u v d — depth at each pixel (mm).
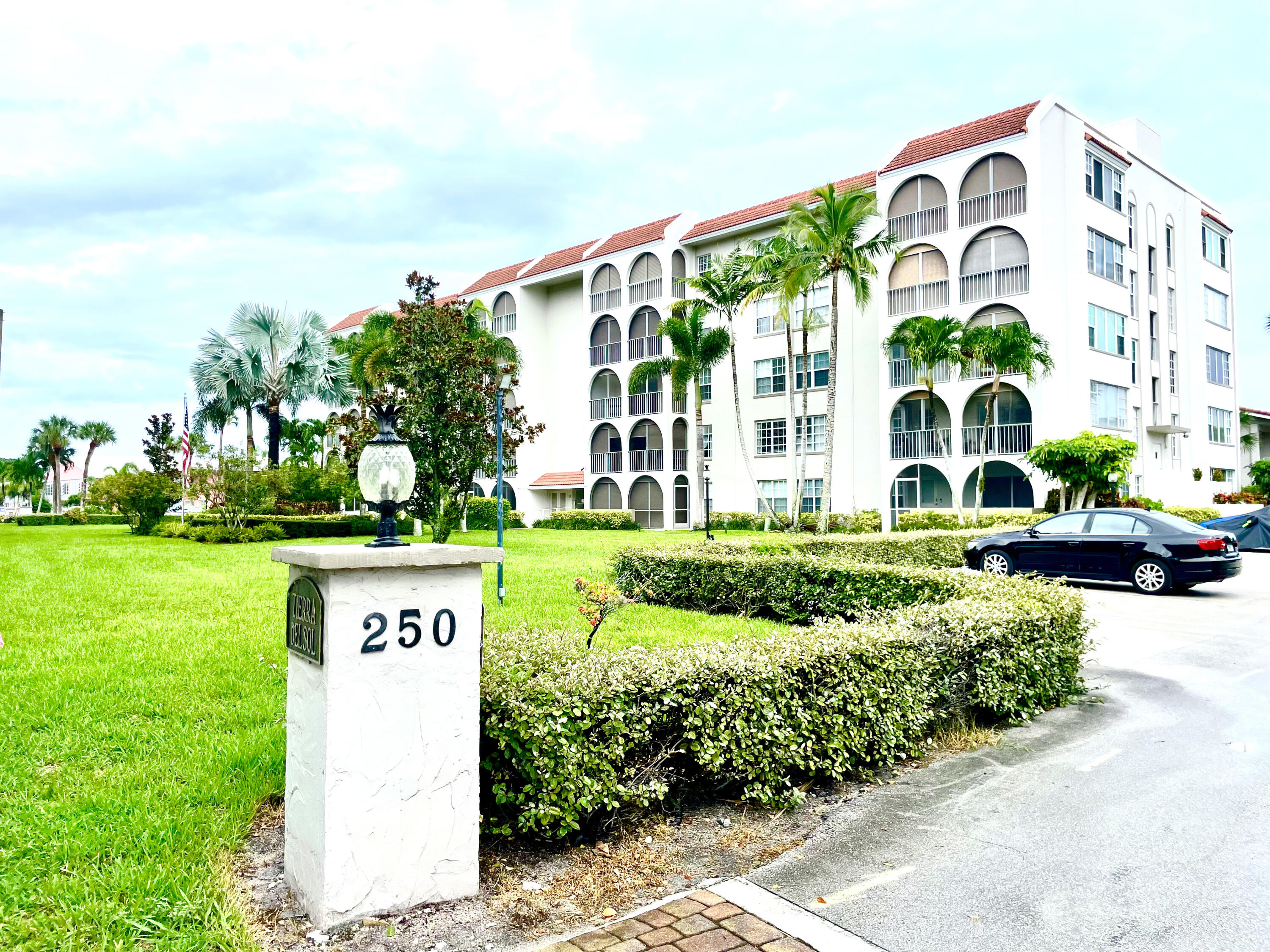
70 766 4602
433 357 17875
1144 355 30141
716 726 4223
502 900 3332
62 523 53812
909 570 9008
